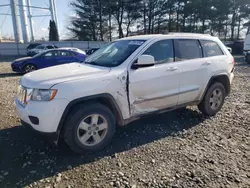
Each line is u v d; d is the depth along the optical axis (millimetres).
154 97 3834
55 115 2994
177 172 2879
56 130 3066
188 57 4328
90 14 43281
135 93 3605
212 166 2998
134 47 3861
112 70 3451
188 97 4363
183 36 4367
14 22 33625
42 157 3283
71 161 3178
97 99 3434
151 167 3002
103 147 3492
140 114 3777
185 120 4719
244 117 4852
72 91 3053
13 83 9406
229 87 5133
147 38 4020
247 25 45906
